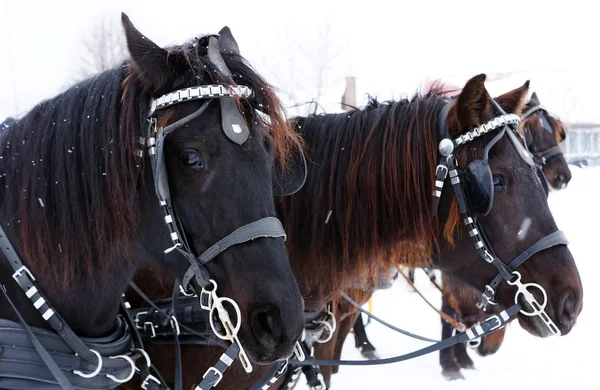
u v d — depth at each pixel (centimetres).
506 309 292
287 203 304
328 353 380
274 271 193
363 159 300
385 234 300
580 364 618
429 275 373
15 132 217
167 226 206
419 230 296
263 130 210
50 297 208
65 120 210
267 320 191
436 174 292
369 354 623
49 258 204
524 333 747
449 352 575
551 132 707
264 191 199
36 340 197
